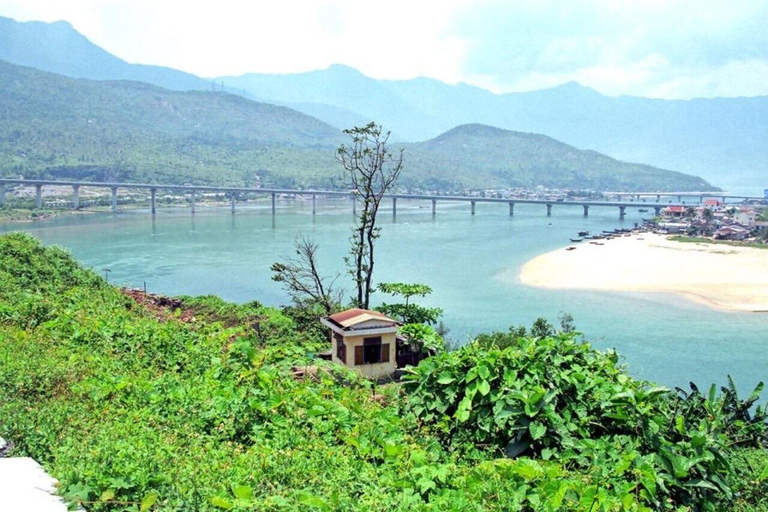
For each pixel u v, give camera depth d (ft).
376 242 389.39
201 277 254.88
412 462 29.35
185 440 31.35
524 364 34.17
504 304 212.64
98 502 22.63
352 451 31.55
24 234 99.14
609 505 25.09
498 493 25.12
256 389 37.32
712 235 451.94
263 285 238.68
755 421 46.85
